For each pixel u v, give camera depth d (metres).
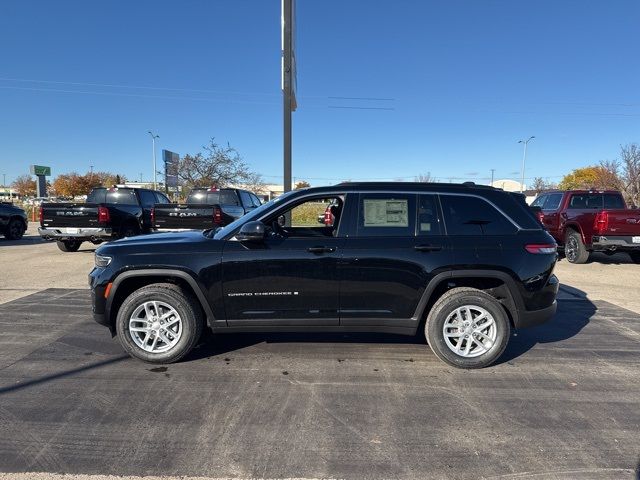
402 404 3.55
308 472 2.70
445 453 2.89
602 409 3.49
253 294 4.21
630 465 2.77
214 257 4.17
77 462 2.76
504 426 3.22
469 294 4.20
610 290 7.86
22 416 3.29
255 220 4.35
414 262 4.17
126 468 2.71
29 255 11.78
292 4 8.95
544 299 4.28
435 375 4.10
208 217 10.82
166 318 4.28
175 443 2.98
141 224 12.93
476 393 3.75
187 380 3.94
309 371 4.16
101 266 4.25
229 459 2.81
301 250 4.18
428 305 4.38
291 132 9.02
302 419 3.30
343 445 2.97
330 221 4.80
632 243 10.02
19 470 2.68
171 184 28.61
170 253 4.19
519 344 4.97
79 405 3.47
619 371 4.23
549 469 2.73
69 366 4.21
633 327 5.62
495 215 4.35
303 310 4.25
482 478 2.64
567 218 11.41
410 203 4.34
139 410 3.40
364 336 5.13
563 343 5.01
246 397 3.64
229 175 29.91
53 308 6.27
